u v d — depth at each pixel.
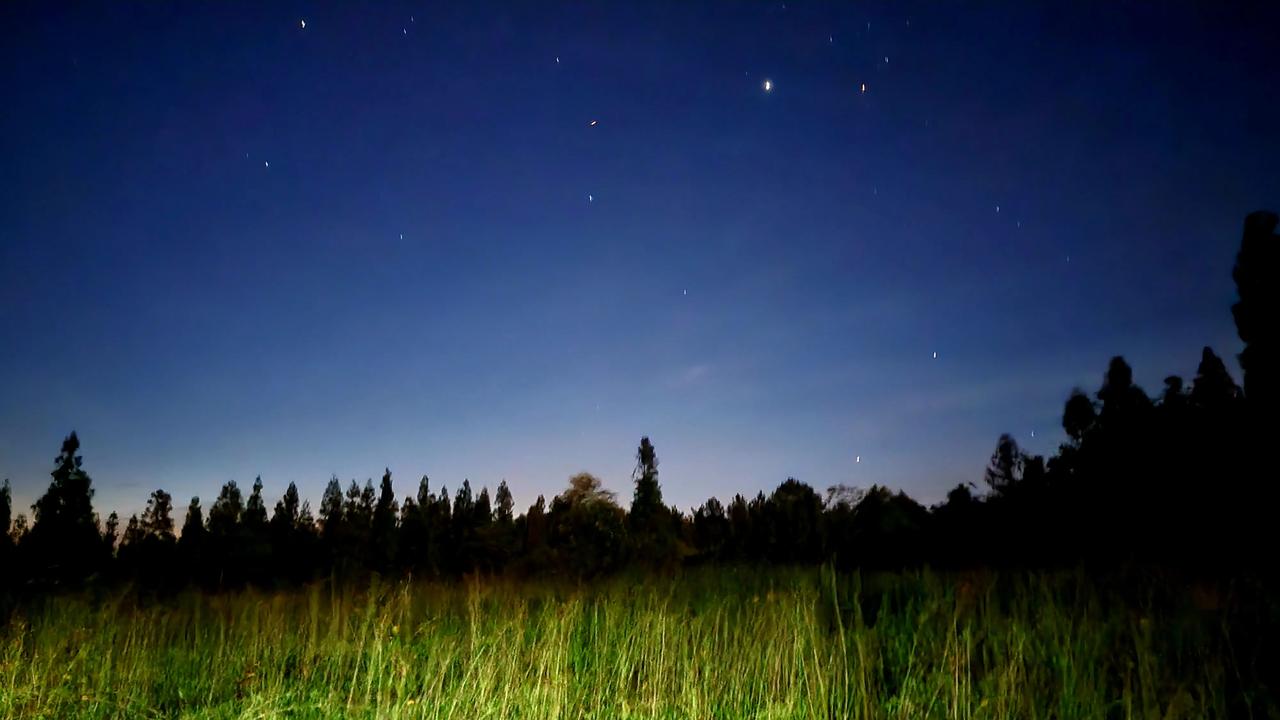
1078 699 5.30
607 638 7.42
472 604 8.54
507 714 6.11
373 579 9.33
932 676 5.93
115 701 6.71
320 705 6.31
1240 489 11.02
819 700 5.78
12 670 6.80
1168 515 11.62
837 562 14.00
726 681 6.52
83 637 8.00
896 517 15.06
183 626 9.22
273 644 7.92
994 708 5.44
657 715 6.07
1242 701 5.23
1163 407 13.26
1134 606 7.20
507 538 17.58
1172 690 5.34
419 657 7.38
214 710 6.50
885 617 7.34
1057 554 12.39
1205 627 6.20
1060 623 6.41
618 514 17.47
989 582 8.12
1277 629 6.02
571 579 14.55
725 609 8.03
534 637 7.30
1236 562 9.32
